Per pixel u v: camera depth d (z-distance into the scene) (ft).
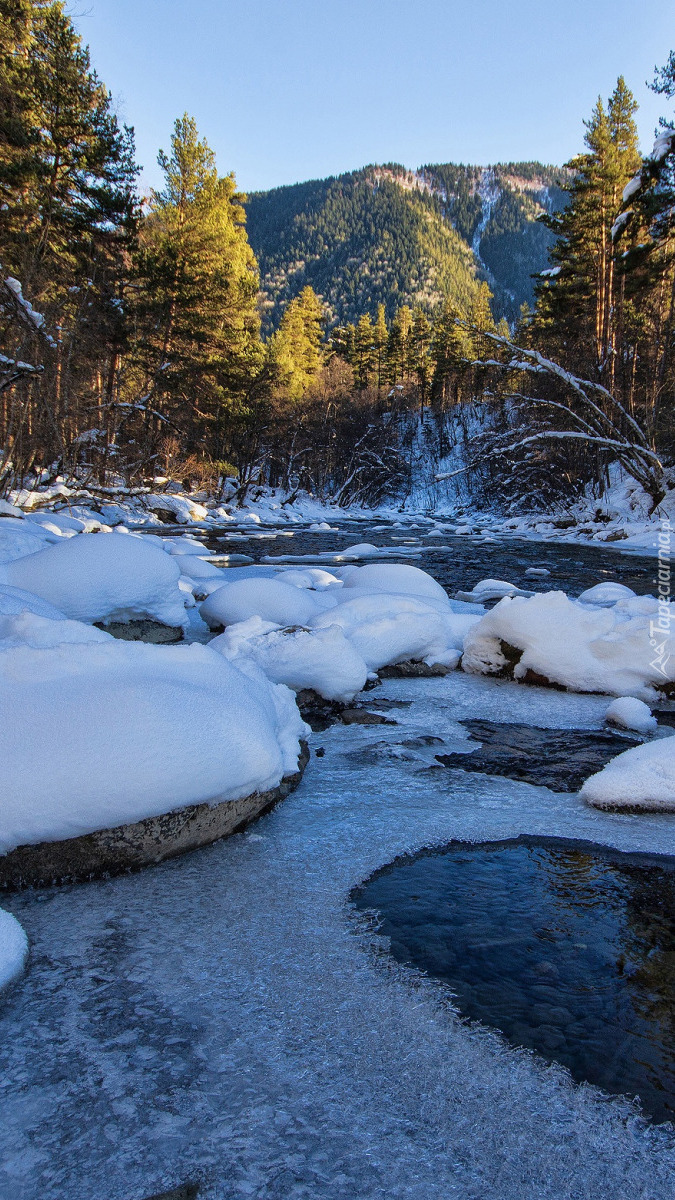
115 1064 6.19
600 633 20.94
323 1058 6.34
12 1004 6.98
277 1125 5.59
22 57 76.13
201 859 10.28
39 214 75.46
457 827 11.61
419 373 289.94
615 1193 5.07
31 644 11.66
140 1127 5.54
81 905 8.95
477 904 9.29
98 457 90.22
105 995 7.14
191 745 10.21
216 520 109.19
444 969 7.80
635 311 106.73
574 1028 6.88
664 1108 5.91
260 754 11.11
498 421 131.95
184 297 103.76
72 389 73.56
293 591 25.04
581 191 116.26
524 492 136.67
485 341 131.03
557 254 124.67
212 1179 5.08
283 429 175.73
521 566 60.18
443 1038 6.66
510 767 14.62
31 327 57.72
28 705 9.97
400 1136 5.51
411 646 22.90
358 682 18.95
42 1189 4.97
